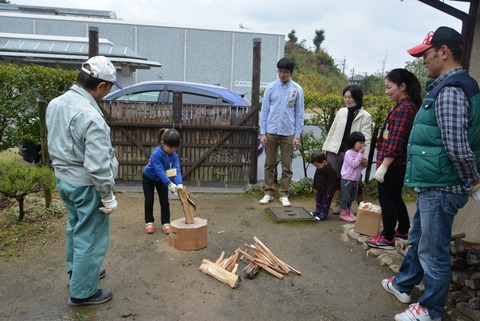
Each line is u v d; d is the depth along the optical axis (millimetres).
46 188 3963
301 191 5520
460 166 2078
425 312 2359
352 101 4352
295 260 3379
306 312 2578
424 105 2250
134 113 5469
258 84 5586
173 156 3732
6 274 2936
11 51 9602
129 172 5641
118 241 3639
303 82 29750
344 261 3377
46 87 5684
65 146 2301
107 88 2438
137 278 2951
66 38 11344
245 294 2777
